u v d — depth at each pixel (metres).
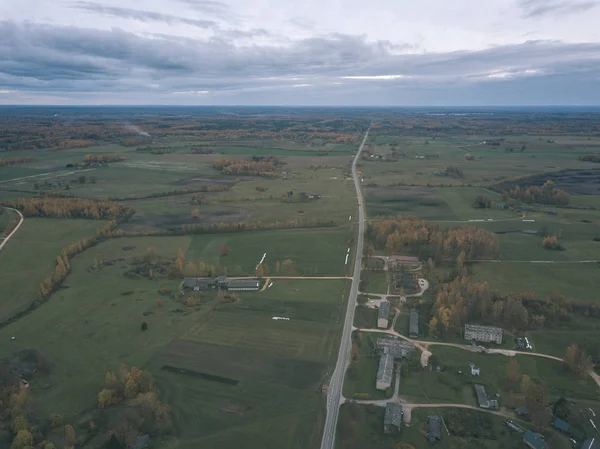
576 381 143.75
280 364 153.00
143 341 167.38
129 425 122.56
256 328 175.88
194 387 141.38
